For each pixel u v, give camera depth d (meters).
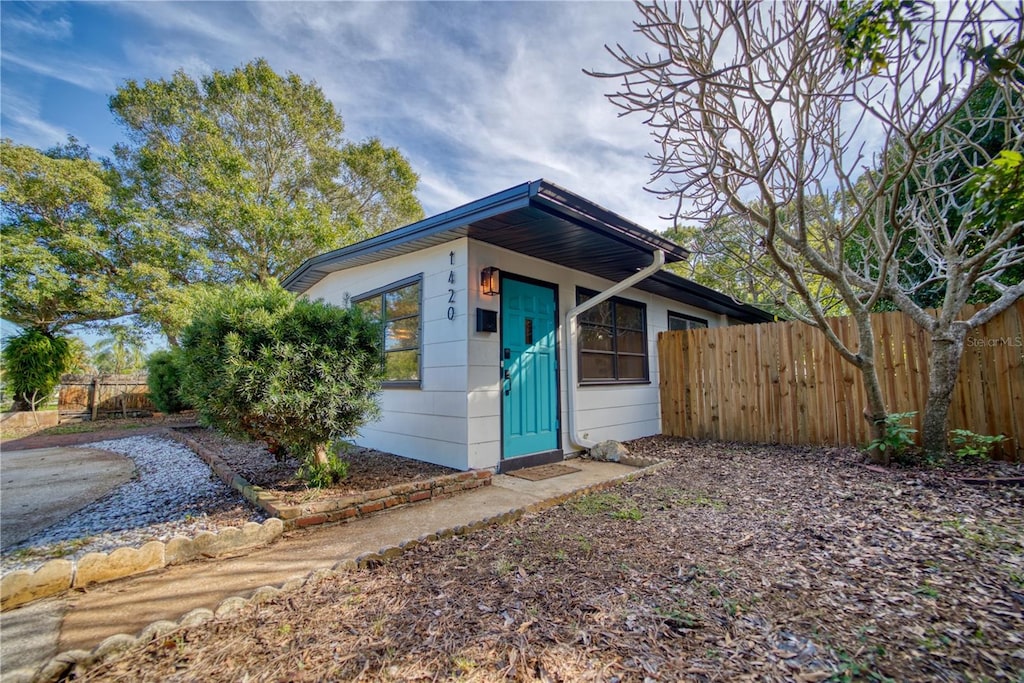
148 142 13.75
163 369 10.69
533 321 5.60
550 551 2.78
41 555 2.87
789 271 4.22
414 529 3.17
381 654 1.80
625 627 1.95
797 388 6.17
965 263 4.28
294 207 14.42
